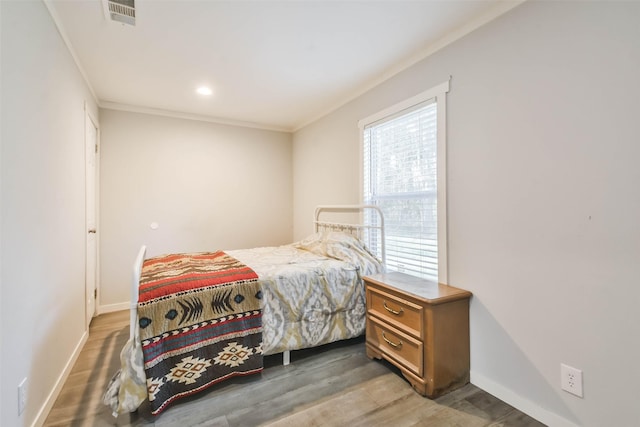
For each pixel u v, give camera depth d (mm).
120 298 3402
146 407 1703
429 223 2279
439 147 2127
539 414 1575
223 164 4008
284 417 1611
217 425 1555
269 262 2490
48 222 1717
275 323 2057
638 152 1256
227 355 1855
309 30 2035
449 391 1828
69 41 2121
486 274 1840
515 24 1688
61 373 1891
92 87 2912
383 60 2438
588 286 1404
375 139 2861
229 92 3088
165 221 3662
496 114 1785
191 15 1869
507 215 1730
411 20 1924
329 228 3549
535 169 1601
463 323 1892
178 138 3729
